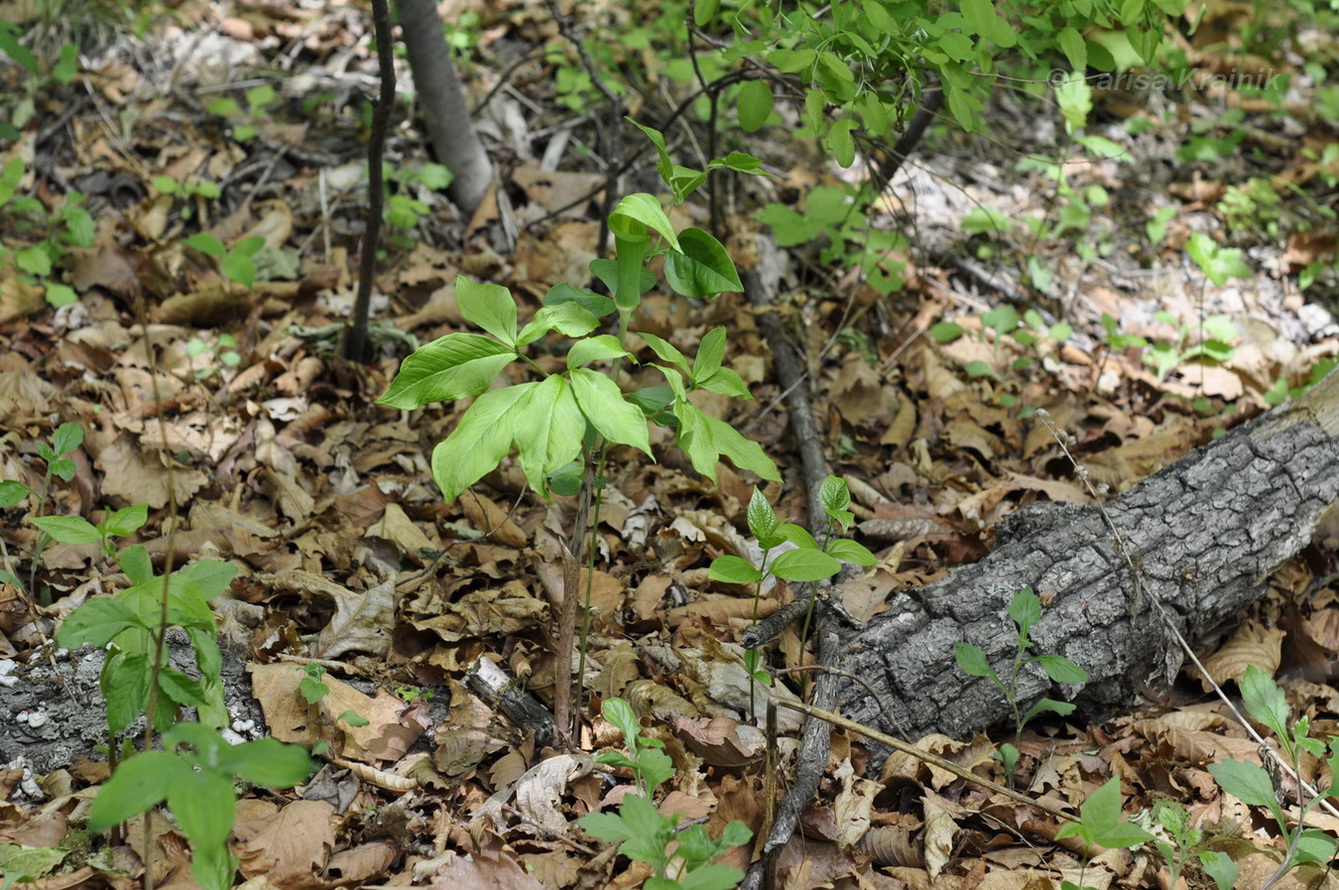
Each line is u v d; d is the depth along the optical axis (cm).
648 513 323
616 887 207
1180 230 474
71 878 194
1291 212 487
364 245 335
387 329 374
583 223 425
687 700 254
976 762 249
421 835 219
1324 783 251
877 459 370
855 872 217
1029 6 307
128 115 437
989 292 442
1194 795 248
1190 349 423
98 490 304
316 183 429
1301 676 295
